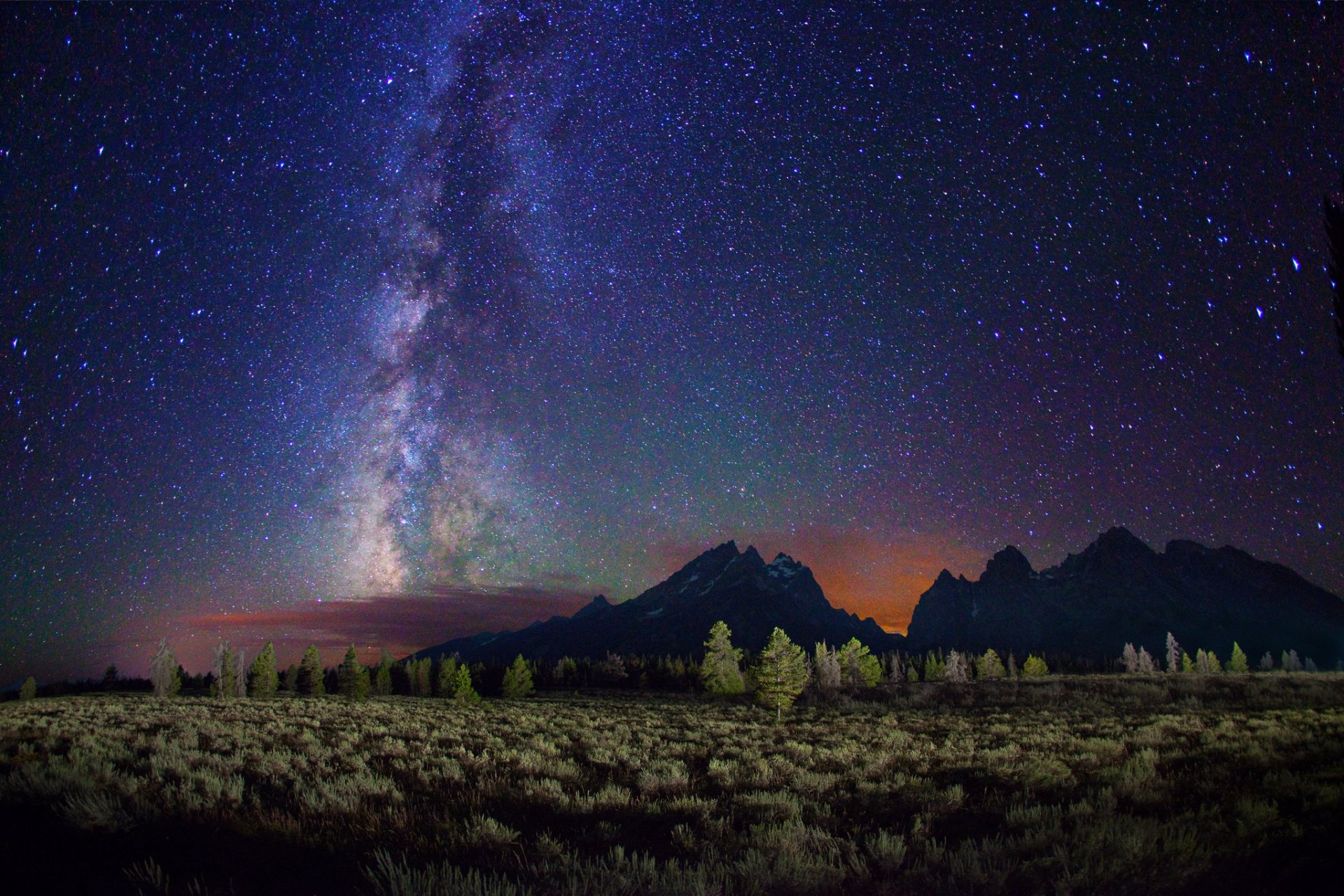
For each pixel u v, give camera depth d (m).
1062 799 10.33
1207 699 43.38
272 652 74.50
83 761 12.42
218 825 8.42
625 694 75.25
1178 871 6.01
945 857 7.30
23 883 5.84
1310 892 5.50
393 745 19.06
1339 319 7.86
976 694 57.06
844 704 53.38
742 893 6.00
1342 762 12.04
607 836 8.66
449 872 6.28
